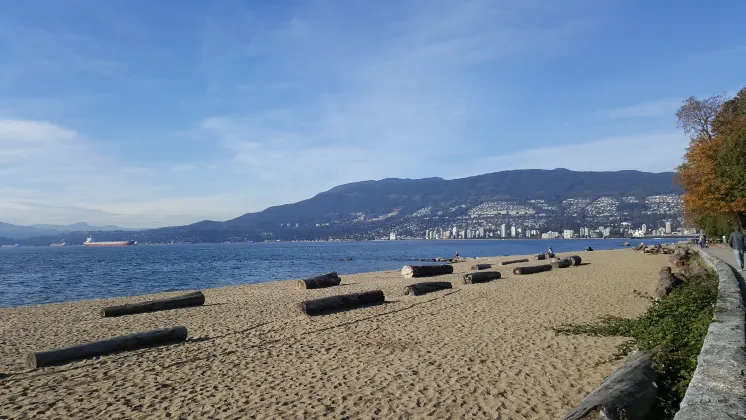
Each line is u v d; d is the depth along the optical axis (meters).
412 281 26.69
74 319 15.86
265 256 93.38
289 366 8.70
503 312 13.70
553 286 19.95
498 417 5.96
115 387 7.76
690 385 4.53
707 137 45.28
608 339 9.80
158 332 10.81
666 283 15.22
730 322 7.09
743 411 3.77
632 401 4.93
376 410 6.34
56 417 6.50
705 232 45.75
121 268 58.72
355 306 15.55
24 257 98.44
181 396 7.20
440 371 8.00
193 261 75.19
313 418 6.14
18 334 13.20
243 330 12.45
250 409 6.55
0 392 7.61
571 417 4.66
